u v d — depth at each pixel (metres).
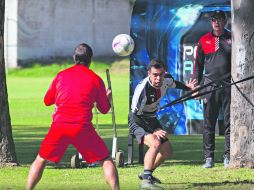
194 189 21.88
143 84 22.06
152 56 29.62
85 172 25.70
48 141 19.20
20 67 120.31
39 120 50.41
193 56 29.75
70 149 33.25
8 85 93.12
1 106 26.73
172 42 29.77
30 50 123.38
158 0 29.61
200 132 29.83
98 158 19.09
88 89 19.31
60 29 125.38
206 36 26.67
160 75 21.91
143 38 29.64
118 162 26.97
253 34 25.52
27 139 38.25
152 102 22.11
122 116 53.06
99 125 46.28
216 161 28.91
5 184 23.14
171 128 29.97
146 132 22.17
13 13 121.94
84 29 126.81
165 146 22.09
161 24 29.72
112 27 128.12
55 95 19.47
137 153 31.78
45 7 124.19
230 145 26.36
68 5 125.75
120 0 128.38
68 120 19.05
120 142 36.31
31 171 19.27
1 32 26.53
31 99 69.19
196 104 29.70
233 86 25.86
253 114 25.77
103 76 109.56
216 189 21.91
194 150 32.97
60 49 125.38
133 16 29.64
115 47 26.91
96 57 126.31
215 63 26.41
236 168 25.92
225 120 26.67
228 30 29.28
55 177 24.55
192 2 29.62
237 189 21.88
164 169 26.25
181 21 29.75
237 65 25.67
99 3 127.25
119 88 83.56
